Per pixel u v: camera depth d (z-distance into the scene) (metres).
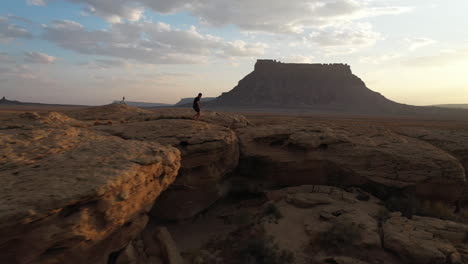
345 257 9.50
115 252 8.95
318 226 11.52
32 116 13.43
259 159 17.31
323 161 17.08
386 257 9.71
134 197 8.43
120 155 9.28
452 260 9.00
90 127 15.23
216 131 15.95
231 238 12.03
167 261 9.88
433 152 16.75
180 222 14.16
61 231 6.39
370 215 12.45
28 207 5.90
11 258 5.98
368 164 16.55
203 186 14.80
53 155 8.83
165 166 9.99
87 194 6.74
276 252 10.10
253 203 16.20
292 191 16.08
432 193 15.78
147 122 16.52
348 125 21.41
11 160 7.98
